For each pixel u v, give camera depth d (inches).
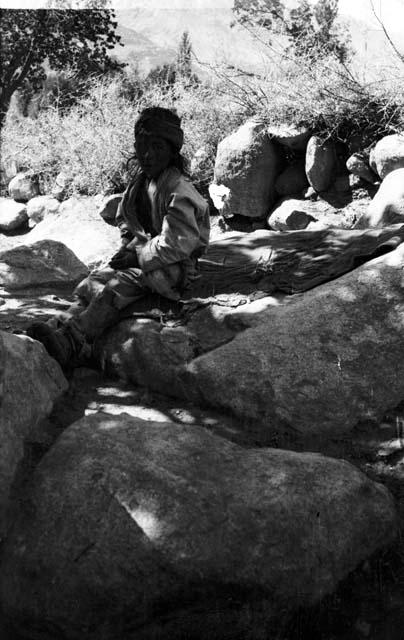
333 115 308.5
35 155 416.2
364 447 138.9
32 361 145.3
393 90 305.1
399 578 117.6
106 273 174.9
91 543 110.3
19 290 227.9
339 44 349.7
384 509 121.6
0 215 399.9
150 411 149.9
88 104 426.3
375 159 291.0
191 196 158.7
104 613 108.1
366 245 175.5
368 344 146.8
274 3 369.4
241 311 159.9
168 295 163.6
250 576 109.0
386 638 110.0
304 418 141.9
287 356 146.4
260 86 342.0
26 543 113.9
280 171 323.0
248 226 326.0
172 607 108.8
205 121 354.9
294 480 117.6
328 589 113.0
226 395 147.3
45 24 589.0
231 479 117.0
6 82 582.9
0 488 120.0
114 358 161.9
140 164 162.6
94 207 370.9
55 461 121.8
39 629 110.2
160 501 112.3
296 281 166.7
